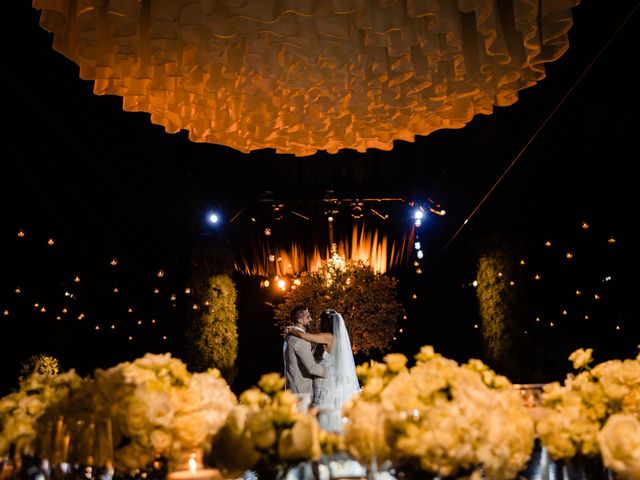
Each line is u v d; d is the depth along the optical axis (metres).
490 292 9.48
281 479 1.73
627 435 1.67
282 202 10.01
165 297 10.23
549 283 9.12
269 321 11.09
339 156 9.99
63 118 7.38
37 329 8.57
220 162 9.89
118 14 1.96
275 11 1.94
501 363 9.34
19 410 2.12
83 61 2.40
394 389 1.82
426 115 2.91
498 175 9.12
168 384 2.07
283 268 10.00
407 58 2.34
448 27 2.10
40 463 1.80
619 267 7.55
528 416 1.92
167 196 9.73
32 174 7.62
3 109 6.82
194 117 2.94
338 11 1.96
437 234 10.37
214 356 9.85
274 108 2.92
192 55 2.41
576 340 8.71
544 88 7.29
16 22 6.11
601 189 7.45
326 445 1.77
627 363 2.16
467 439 1.64
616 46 5.94
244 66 2.41
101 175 8.59
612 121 6.75
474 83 2.61
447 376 1.88
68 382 2.17
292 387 6.37
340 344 6.51
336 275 9.17
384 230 9.99
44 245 8.23
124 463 1.81
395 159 9.91
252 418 1.73
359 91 2.68
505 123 8.38
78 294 9.20
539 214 9.05
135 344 10.12
